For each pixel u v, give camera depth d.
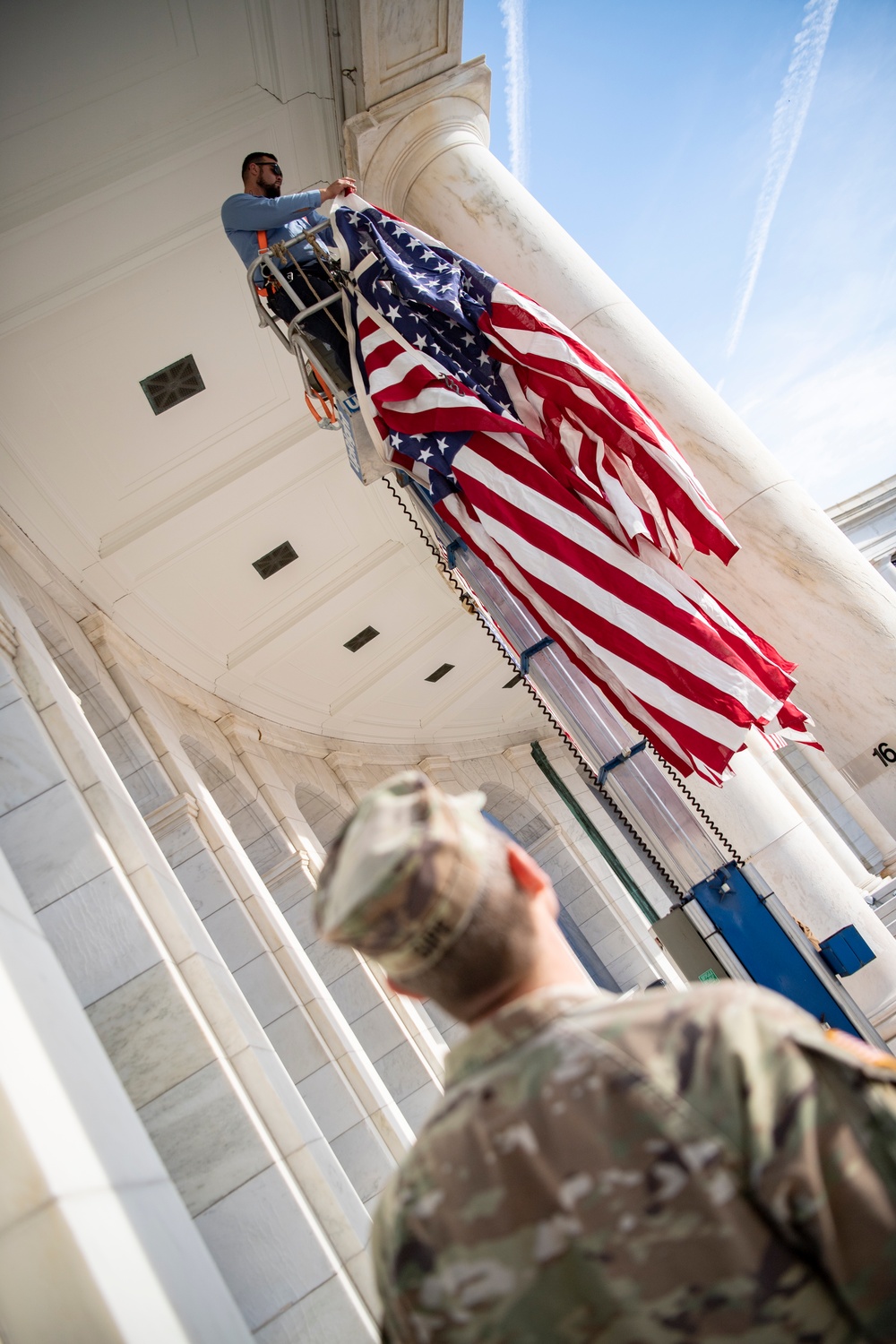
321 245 5.10
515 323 4.75
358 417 5.29
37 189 6.57
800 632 5.52
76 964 4.39
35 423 7.97
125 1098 2.82
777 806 6.44
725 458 5.77
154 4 6.02
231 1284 4.19
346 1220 4.66
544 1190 1.02
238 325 8.59
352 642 14.12
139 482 9.21
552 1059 1.08
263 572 11.52
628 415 4.55
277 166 5.24
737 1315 0.95
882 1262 0.93
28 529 8.58
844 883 6.27
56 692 5.01
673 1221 0.97
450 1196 1.06
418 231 4.97
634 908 20.14
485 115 6.95
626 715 4.60
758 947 4.93
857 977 6.04
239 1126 4.38
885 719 5.29
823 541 5.57
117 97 6.43
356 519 11.88
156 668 10.81
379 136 6.65
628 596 4.36
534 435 4.66
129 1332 1.90
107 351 7.96
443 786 18.34
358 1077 8.80
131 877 4.69
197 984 4.71
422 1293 1.05
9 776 4.50
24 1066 2.14
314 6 6.30
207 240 7.71
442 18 6.31
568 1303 1.00
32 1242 1.92
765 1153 0.96
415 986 1.23
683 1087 1.01
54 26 5.78
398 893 1.15
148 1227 2.39
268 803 12.10
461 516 4.82
